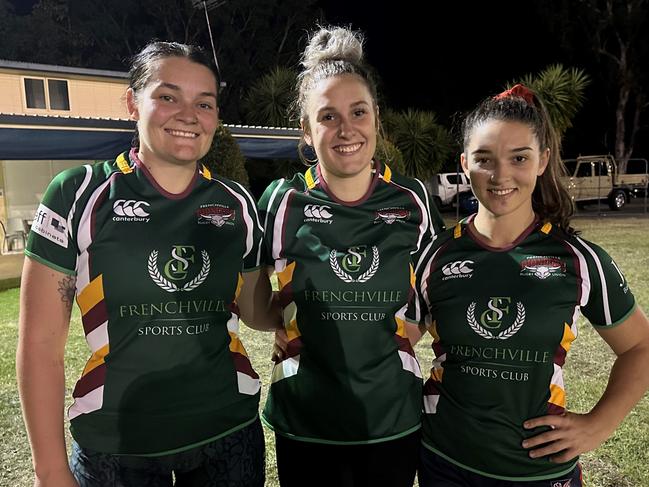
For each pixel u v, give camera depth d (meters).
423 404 1.70
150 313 1.42
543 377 1.53
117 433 1.42
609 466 2.78
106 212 1.42
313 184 1.76
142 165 1.49
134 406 1.42
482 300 1.57
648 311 5.55
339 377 1.63
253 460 1.57
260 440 1.62
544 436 1.50
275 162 16.44
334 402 1.63
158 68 1.46
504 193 1.55
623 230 12.45
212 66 1.54
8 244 10.89
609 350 4.60
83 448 1.43
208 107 1.50
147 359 1.42
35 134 7.27
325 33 1.80
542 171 1.61
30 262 1.36
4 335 5.38
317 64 1.75
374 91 1.73
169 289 1.43
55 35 22.14
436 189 19.19
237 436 1.54
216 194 1.56
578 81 17.31
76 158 8.04
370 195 1.73
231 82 23.89
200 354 1.47
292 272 1.69
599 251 1.57
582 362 4.31
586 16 25.89
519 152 1.53
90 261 1.40
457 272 1.62
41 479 1.32
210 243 1.50
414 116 16.55
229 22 24.47
